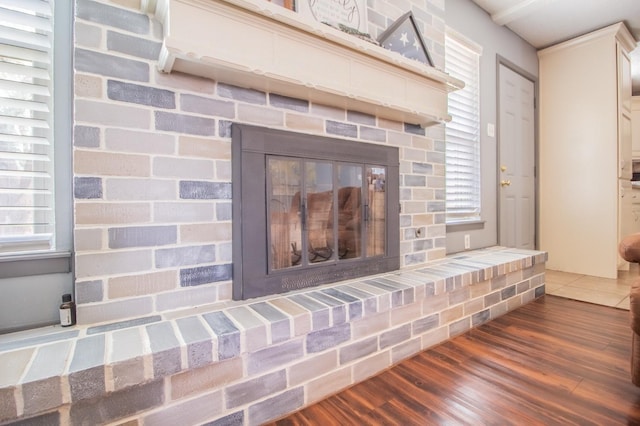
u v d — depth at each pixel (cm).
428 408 114
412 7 201
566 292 260
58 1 112
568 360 147
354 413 113
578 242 330
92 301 105
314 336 121
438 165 218
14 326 102
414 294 151
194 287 122
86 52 104
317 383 122
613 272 308
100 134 105
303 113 152
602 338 170
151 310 114
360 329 135
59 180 112
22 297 104
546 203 351
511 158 316
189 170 121
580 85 327
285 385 114
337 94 145
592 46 318
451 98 260
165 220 117
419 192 206
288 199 149
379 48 155
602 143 314
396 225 188
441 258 220
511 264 213
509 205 314
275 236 146
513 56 317
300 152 148
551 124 347
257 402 108
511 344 165
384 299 140
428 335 163
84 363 81
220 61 112
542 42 336
